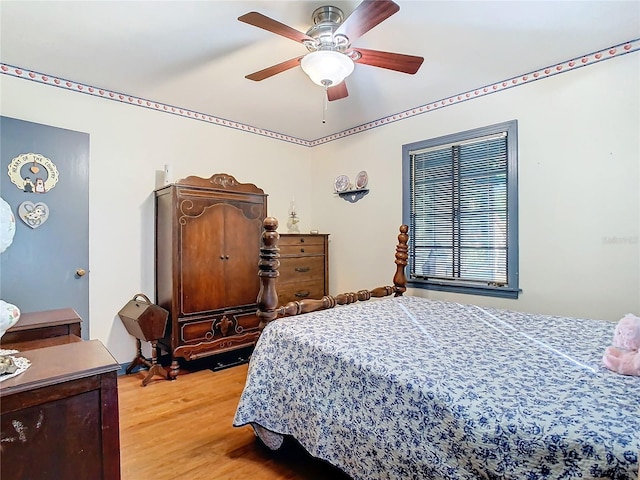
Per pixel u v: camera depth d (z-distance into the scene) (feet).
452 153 10.25
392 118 11.74
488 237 9.55
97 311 9.73
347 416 4.93
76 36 7.13
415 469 4.11
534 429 3.33
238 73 8.78
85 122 9.51
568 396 3.74
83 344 4.52
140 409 7.93
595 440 3.05
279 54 7.86
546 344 5.51
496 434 3.49
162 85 9.51
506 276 9.20
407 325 6.61
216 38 7.20
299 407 5.58
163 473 5.72
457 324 6.71
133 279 10.34
